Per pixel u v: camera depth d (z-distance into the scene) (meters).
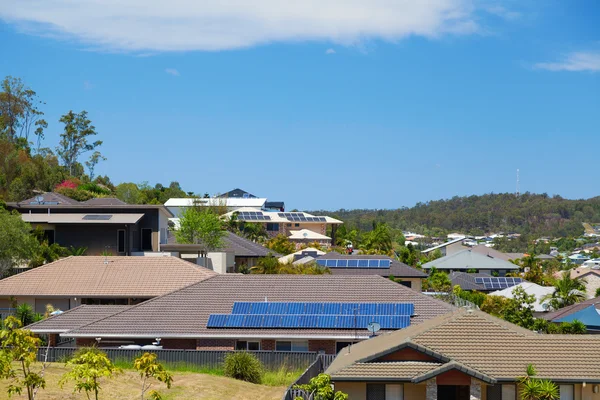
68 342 48.22
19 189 113.75
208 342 44.91
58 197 94.12
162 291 54.03
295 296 49.16
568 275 76.31
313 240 146.75
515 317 62.72
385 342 34.16
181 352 42.91
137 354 42.91
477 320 32.22
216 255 72.12
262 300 48.72
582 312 57.28
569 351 30.83
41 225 71.25
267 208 185.50
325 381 29.34
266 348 45.03
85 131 161.75
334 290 49.72
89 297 54.00
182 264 57.28
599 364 30.20
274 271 75.38
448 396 30.36
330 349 44.59
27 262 65.00
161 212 75.19
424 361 30.30
